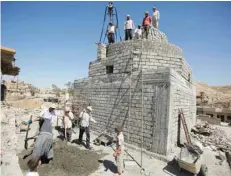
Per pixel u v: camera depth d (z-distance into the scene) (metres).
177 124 11.38
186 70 15.73
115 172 7.62
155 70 10.79
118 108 12.85
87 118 10.84
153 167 8.42
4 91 18.45
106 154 9.71
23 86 35.81
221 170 8.67
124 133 12.06
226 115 38.97
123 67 13.37
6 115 10.84
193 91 19.53
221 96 69.25
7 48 10.45
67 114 11.99
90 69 16.92
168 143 9.73
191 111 17.58
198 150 7.95
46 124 6.98
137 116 11.34
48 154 7.05
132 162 8.73
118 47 15.12
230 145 13.65
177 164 8.67
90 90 16.16
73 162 7.80
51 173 6.99
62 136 12.35
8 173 4.81
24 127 12.12
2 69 16.53
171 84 10.10
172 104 10.27
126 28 16.44
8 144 6.80
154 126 10.28
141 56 12.89
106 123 13.77
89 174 7.30
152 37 15.62
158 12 16.80
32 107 24.62
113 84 13.55
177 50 14.89
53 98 29.02
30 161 3.42
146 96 10.98
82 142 11.62
